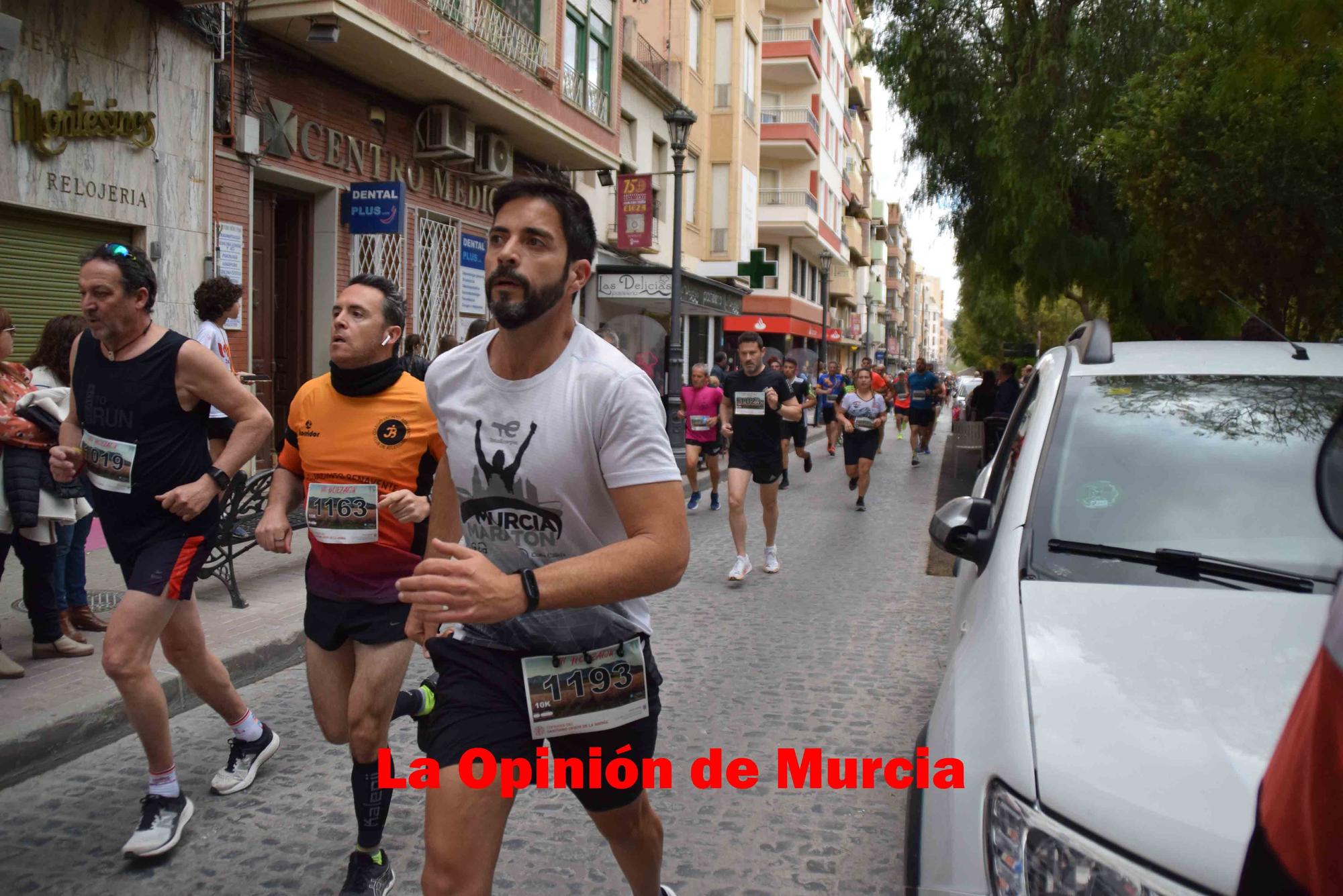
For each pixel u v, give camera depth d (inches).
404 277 528.1
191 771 164.7
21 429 189.0
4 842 139.7
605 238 811.4
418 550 127.8
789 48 1515.7
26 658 203.2
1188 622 89.4
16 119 311.1
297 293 476.7
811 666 228.2
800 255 1702.8
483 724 89.8
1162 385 128.6
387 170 510.9
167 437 134.6
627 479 84.7
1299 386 126.0
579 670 91.2
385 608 125.6
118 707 180.4
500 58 534.9
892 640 251.1
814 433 1048.2
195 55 378.0
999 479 143.8
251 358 429.4
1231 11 246.1
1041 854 70.3
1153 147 377.4
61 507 199.0
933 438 1095.0
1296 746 48.3
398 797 155.6
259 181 444.8
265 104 423.8
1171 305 596.4
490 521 91.8
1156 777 70.8
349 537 124.7
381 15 427.5
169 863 134.1
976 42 623.5
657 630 259.4
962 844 77.7
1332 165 339.6
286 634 227.5
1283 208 346.3
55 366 207.3
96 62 338.0
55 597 204.5
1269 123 327.6
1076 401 128.3
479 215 603.2
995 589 102.3
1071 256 602.5
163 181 366.9
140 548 136.8
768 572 338.0
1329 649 47.0
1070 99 555.5
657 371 696.4
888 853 139.4
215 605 251.4
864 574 336.5
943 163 646.5
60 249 336.2
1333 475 109.7
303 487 139.9
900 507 502.0
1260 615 89.8
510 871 133.6
